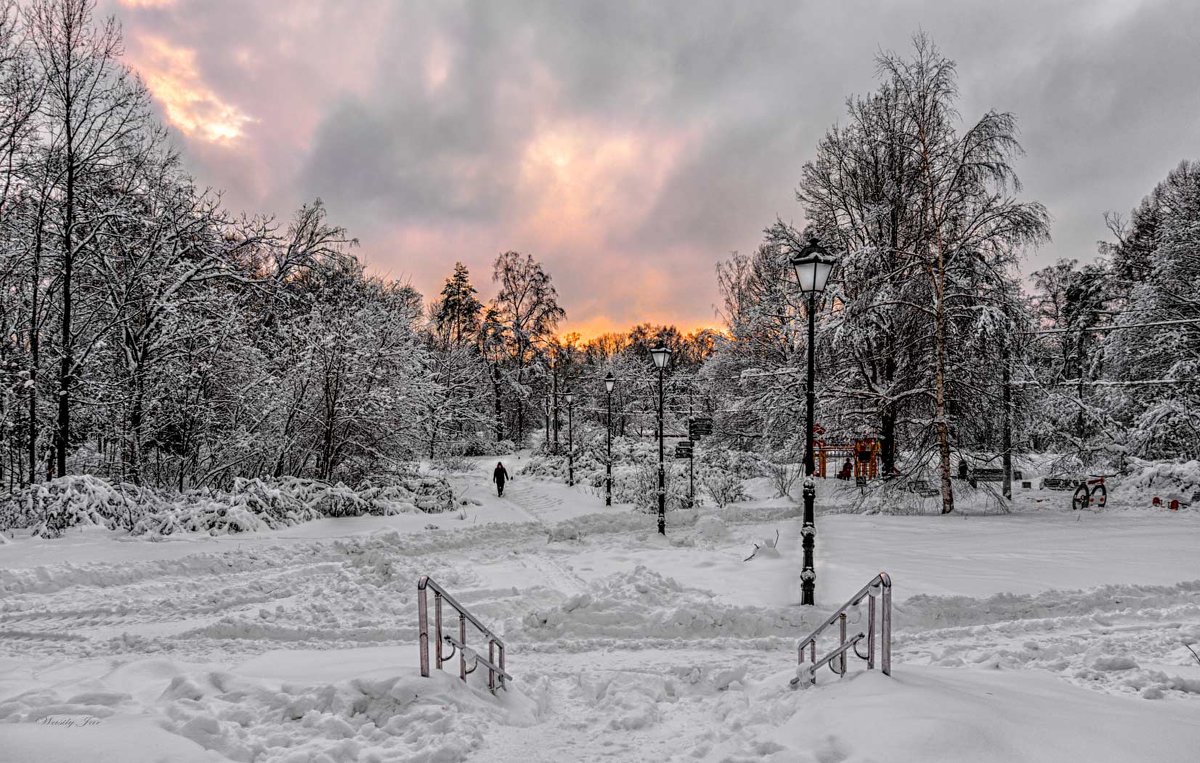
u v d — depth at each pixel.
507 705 5.39
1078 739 4.06
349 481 22.88
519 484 33.06
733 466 29.86
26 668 6.60
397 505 20.88
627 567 11.75
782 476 24.77
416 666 6.09
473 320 54.31
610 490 24.67
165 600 9.63
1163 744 4.02
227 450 20.16
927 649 7.26
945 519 17.91
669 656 7.21
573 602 8.46
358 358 21.42
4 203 16.23
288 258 23.75
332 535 15.86
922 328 20.12
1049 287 38.50
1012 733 4.09
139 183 18.64
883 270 21.05
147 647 7.68
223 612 9.19
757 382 28.75
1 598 9.62
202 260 19.70
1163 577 10.12
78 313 18.11
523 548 14.21
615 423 56.66
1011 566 10.97
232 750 4.10
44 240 16.69
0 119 15.74
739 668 6.43
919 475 19.55
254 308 22.20
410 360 25.98
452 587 10.46
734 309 33.97
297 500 18.73
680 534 16.23
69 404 16.72
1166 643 7.23
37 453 17.69
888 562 11.36
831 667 5.54
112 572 11.00
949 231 19.09
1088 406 26.03
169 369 18.22
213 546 13.59
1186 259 27.08
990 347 18.36
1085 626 8.08
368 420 22.05
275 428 21.23
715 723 5.20
